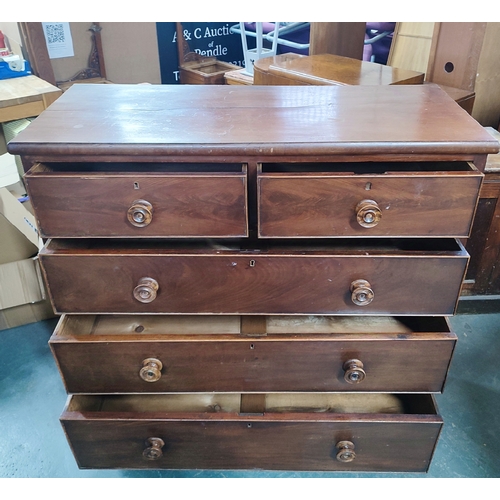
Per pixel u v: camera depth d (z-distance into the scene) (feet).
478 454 4.04
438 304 3.06
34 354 5.01
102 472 3.98
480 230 4.89
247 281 2.97
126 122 2.93
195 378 3.31
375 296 3.03
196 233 2.80
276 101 3.33
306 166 3.07
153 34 7.84
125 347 3.14
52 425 4.30
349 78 4.68
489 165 4.56
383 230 2.78
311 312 3.11
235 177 2.59
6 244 4.91
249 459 3.63
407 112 3.07
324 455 3.60
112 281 2.96
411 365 3.26
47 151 2.63
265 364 3.24
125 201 2.68
